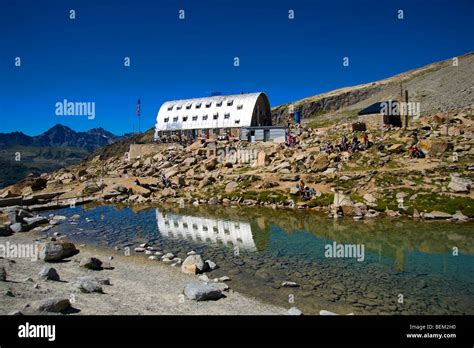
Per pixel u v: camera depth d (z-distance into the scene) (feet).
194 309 43.14
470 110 190.70
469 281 55.01
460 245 74.02
